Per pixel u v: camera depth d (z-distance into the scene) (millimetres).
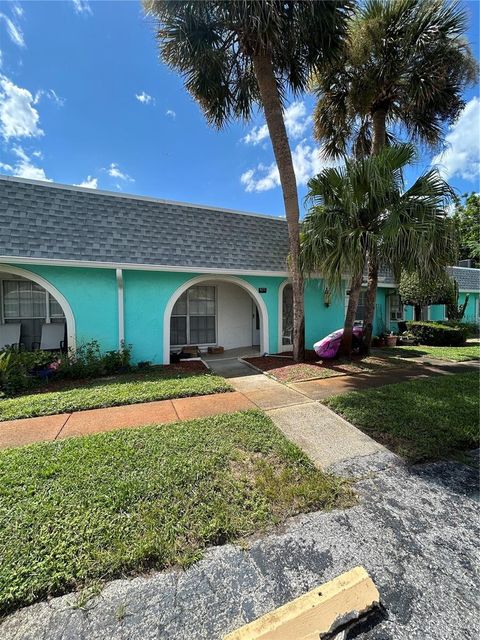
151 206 8117
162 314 7844
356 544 2051
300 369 7055
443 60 7414
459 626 1540
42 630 1521
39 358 6227
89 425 3930
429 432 3625
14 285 8180
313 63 7281
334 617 1562
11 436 3600
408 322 12281
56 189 7137
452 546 2033
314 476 2771
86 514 2209
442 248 6215
